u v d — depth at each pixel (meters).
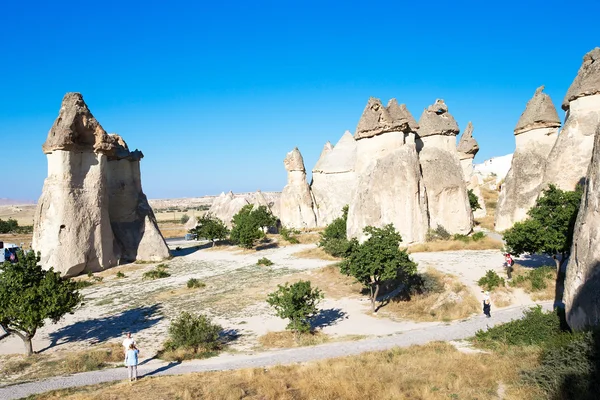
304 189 65.88
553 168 31.28
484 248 32.38
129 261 41.56
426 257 30.02
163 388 12.23
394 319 20.72
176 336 17.73
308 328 18.23
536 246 21.33
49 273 19.38
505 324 15.83
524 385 10.17
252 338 18.89
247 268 35.75
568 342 10.70
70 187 35.50
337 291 26.72
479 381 11.10
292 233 55.66
